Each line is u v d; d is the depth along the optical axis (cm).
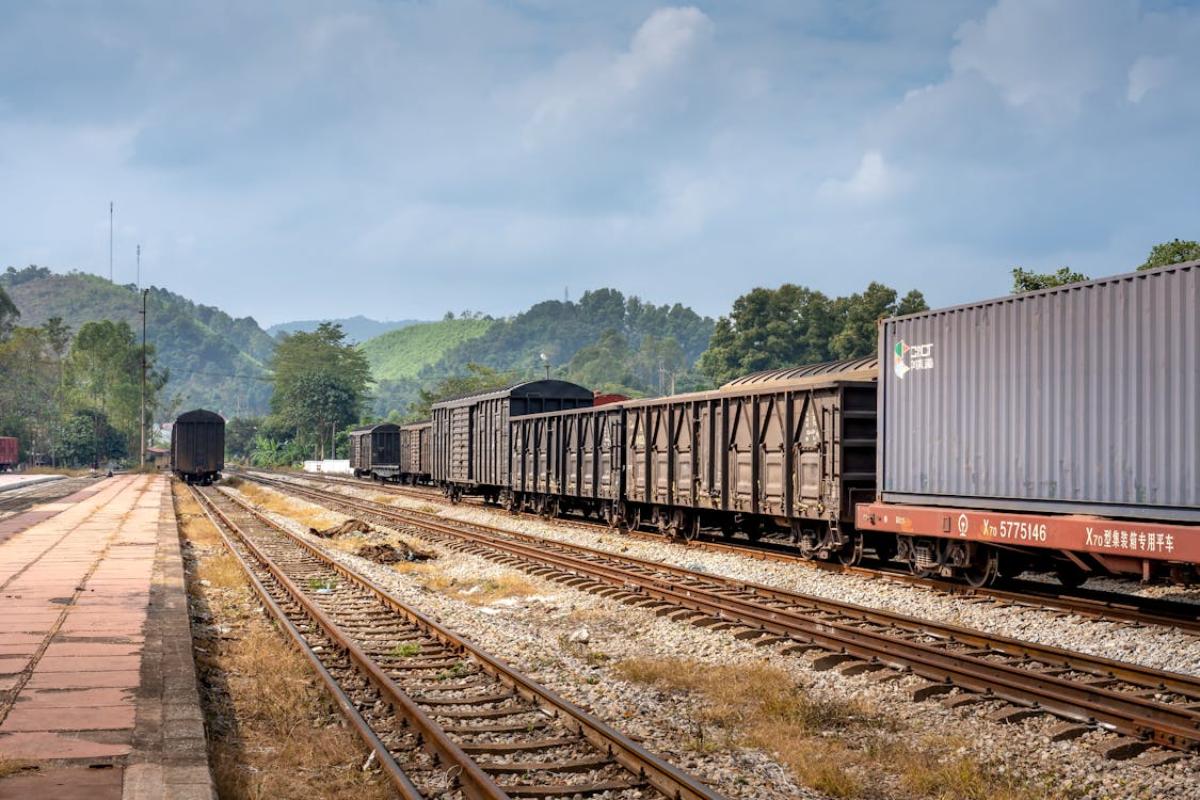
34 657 992
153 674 917
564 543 2269
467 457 3762
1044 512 1325
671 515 2398
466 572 1941
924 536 1564
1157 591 1540
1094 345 1243
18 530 2600
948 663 1008
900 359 1591
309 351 15350
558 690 999
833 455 1759
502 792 652
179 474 6381
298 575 1845
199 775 636
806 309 9519
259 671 1059
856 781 743
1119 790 709
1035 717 860
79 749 688
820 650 1116
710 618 1309
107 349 12775
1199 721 790
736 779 739
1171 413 1144
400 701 874
